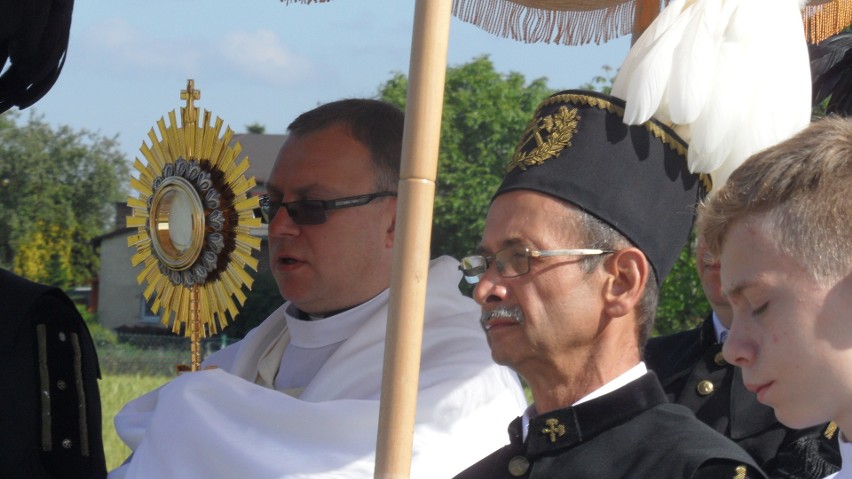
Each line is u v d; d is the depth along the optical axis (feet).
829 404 12.14
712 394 21.31
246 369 25.36
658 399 16.01
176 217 23.61
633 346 16.34
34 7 23.97
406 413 13.79
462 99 171.42
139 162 24.68
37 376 23.88
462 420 21.93
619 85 17.61
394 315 13.88
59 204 216.13
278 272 23.65
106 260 216.54
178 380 22.44
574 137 16.61
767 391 12.37
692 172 16.76
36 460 23.54
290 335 25.16
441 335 23.44
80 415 24.32
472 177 159.94
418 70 13.91
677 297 71.82
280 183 23.50
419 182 13.88
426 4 13.92
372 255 23.56
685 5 17.72
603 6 26.02
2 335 23.80
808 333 12.00
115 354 131.44
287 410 21.39
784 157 12.35
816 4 24.64
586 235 16.05
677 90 16.75
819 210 11.94
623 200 16.29
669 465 14.85
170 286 24.21
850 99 26.73
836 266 11.88
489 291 16.34
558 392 16.31
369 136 23.56
